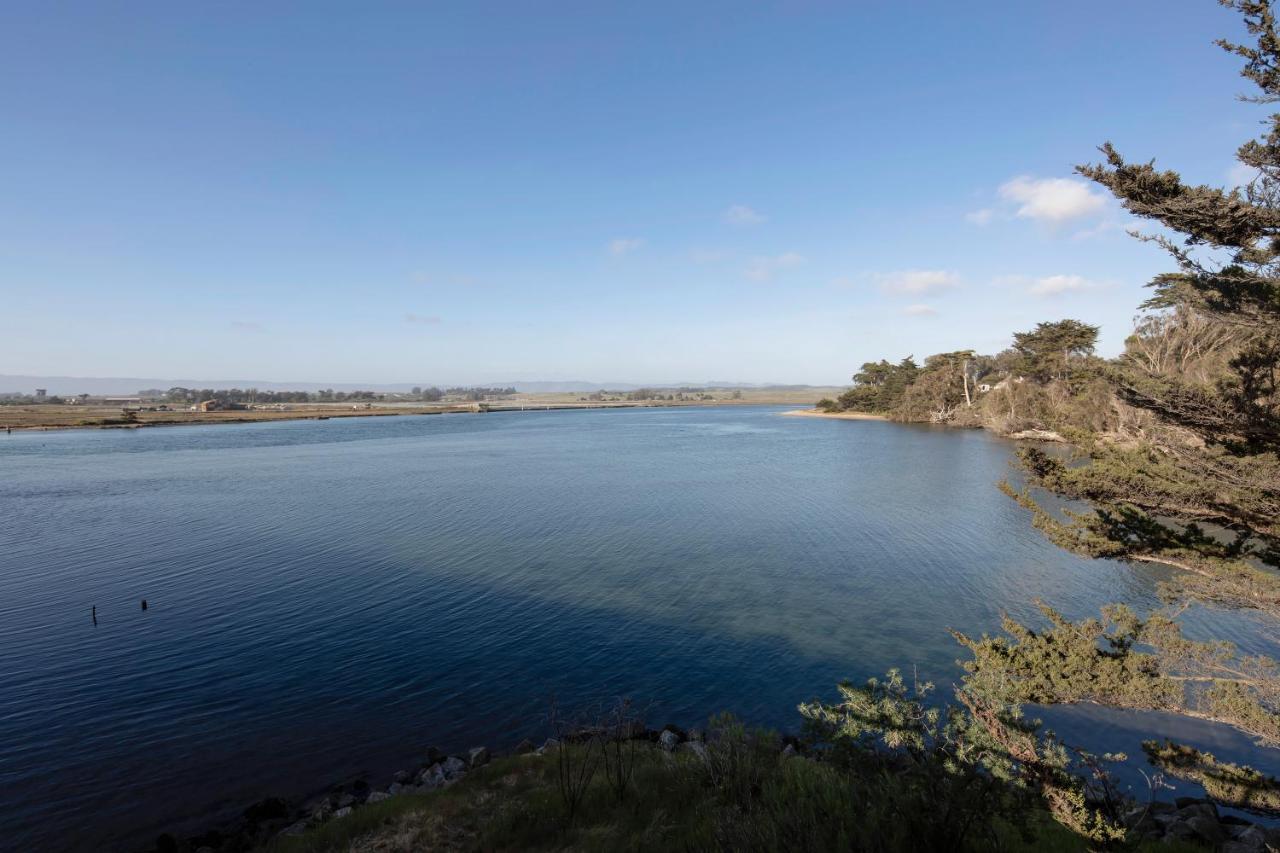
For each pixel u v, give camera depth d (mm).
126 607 22047
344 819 9625
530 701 15586
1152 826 9086
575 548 30641
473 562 28078
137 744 13461
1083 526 10352
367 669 17281
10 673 16781
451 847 8547
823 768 8648
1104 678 11734
